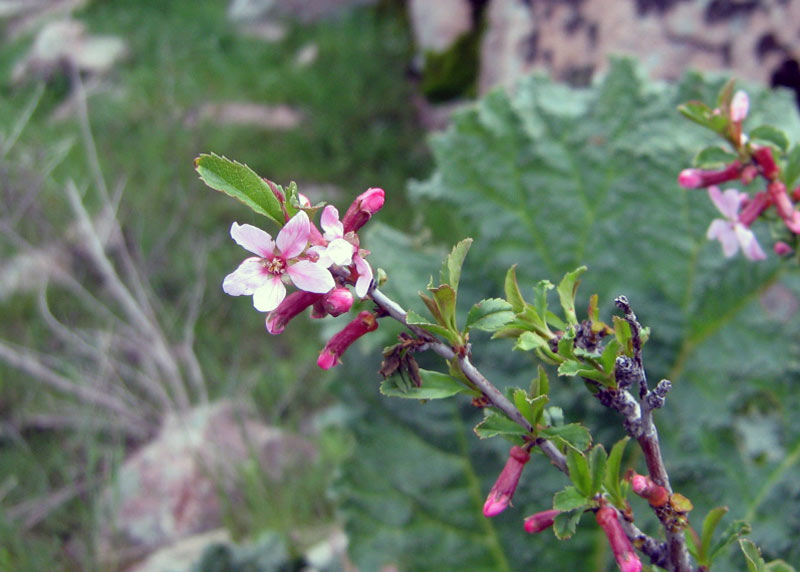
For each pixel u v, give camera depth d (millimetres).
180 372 477
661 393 119
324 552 332
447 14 726
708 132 288
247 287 107
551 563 255
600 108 301
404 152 701
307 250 110
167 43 886
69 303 521
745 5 407
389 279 281
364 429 270
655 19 432
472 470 262
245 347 502
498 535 259
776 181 163
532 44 514
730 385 265
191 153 696
